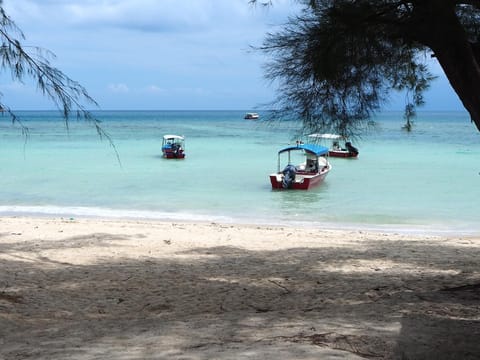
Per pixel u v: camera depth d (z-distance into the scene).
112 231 13.91
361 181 27.80
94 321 6.50
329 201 21.80
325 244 12.74
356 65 6.34
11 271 9.41
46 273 9.39
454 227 16.69
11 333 5.66
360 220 17.84
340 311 6.42
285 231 14.79
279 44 6.20
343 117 6.51
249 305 7.52
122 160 37.56
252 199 22.22
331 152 39.91
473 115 5.94
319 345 4.39
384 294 7.87
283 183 24.70
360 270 9.93
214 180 27.75
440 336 4.83
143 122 123.62
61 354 4.34
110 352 4.35
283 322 5.67
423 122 121.38
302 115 6.42
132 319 6.64
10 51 5.18
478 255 11.53
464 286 8.12
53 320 6.68
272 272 9.75
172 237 13.30
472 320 5.67
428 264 10.52
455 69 5.86
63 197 22.12
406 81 7.16
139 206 20.27
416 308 6.43
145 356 4.15
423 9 5.86
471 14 6.74
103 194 23.05
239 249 11.94
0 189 24.05
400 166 34.62
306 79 6.28
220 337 4.88
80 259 10.62
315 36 6.13
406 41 6.27
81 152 43.31
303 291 8.30
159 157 39.94
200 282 8.96
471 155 42.25
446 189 24.86
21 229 13.91
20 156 39.62
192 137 65.62
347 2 6.04
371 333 4.88
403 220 17.84
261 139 61.97
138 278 9.19
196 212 19.16
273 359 3.89
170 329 5.43
